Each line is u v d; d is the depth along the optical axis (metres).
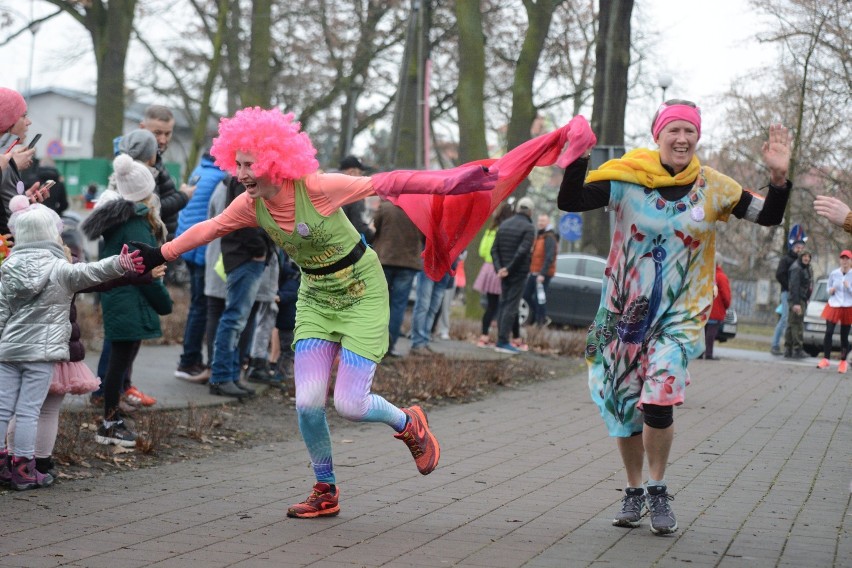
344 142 36.56
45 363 5.95
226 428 8.17
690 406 11.03
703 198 5.29
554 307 22.62
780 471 7.25
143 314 7.09
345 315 5.46
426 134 25.22
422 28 26.64
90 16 27.62
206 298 9.78
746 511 5.88
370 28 33.81
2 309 5.95
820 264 43.81
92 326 13.10
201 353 9.86
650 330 5.35
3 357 5.89
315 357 5.49
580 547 4.96
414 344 12.98
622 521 5.42
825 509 5.97
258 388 9.73
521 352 15.24
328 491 5.54
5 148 6.54
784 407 11.20
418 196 5.48
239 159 5.12
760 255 39.44
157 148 8.38
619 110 22.67
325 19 33.72
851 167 29.52
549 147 5.49
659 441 5.23
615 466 7.34
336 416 9.27
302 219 5.25
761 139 30.78
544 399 11.23
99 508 5.56
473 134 23.56
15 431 5.93
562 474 6.98
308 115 35.84
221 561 4.57
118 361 7.10
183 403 8.66
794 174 27.69
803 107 26.81
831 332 17.16
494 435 8.68
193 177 9.95
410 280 12.02
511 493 6.31
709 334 17.81
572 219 23.03
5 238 6.41
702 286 5.38
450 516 5.62
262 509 5.68
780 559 4.77
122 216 7.34
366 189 5.17
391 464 7.19
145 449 7.09
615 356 5.41
